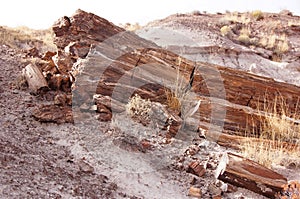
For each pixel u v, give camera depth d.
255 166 3.93
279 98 5.77
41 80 5.62
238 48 13.73
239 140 5.00
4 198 2.53
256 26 18.23
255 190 3.85
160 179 3.90
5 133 4.04
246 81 5.79
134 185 3.65
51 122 4.68
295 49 15.42
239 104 5.71
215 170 4.21
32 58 7.38
